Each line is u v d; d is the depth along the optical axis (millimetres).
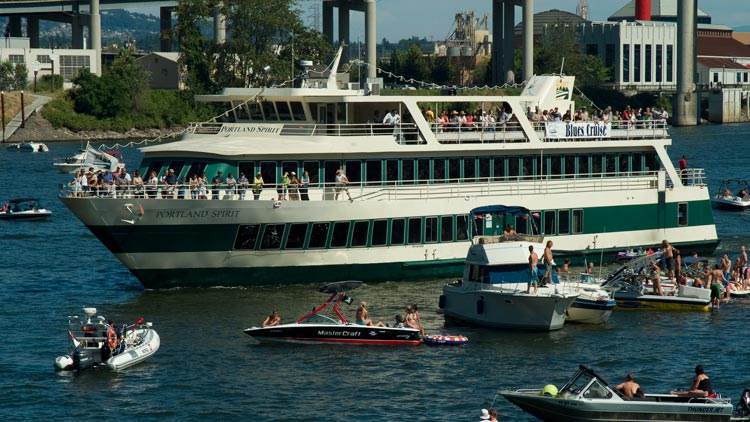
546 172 100438
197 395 66000
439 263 93625
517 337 78812
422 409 64188
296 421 62312
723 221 139125
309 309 83312
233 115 99375
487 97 98688
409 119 95562
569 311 82062
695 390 61875
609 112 109562
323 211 88438
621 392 61344
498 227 96062
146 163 90812
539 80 109812
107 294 90750
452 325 82125
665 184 105438
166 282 87688
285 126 94938
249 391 66688
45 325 80625
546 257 81125
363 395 66250
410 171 94312
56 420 62031
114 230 85125
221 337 76875
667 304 87500
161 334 77375
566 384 61625
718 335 79812
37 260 109375
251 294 87312
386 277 92250
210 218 85625
